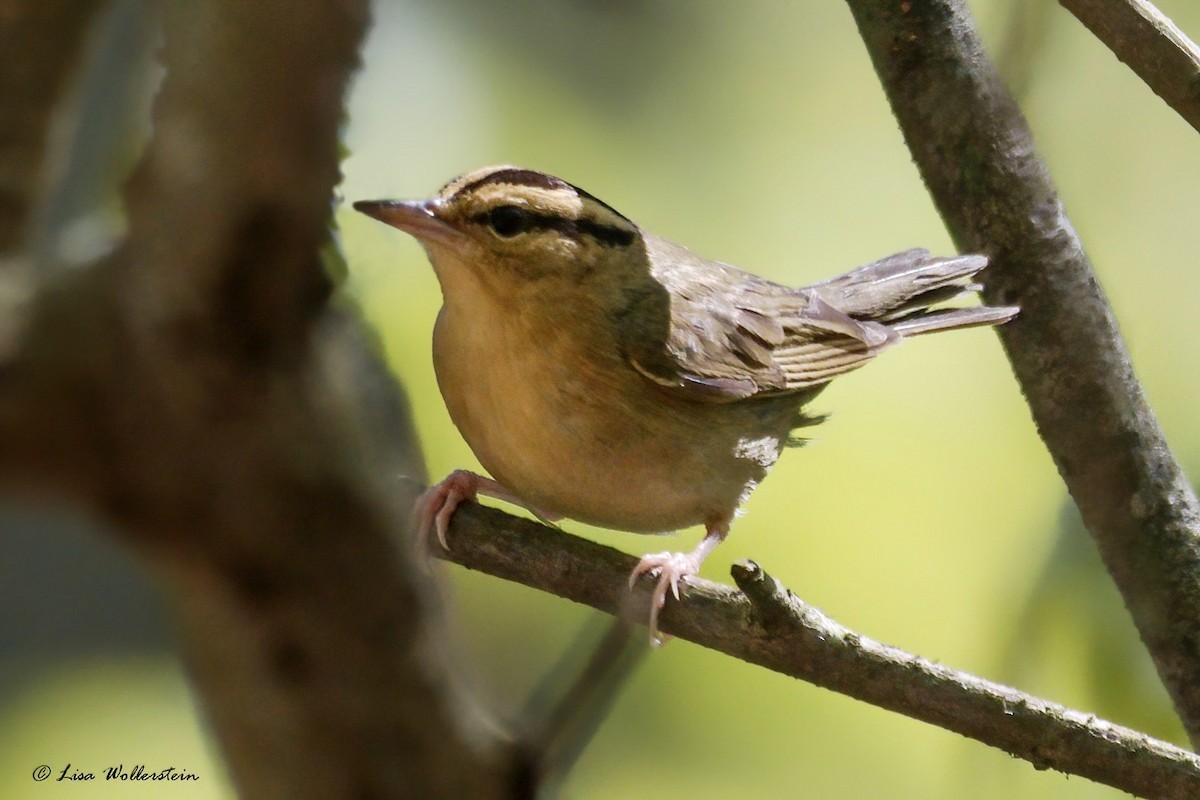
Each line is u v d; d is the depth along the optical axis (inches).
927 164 132.1
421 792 128.9
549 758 129.6
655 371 132.7
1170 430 135.5
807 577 135.9
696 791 134.8
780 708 135.2
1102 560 132.0
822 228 137.6
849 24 137.9
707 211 137.2
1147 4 131.0
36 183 128.6
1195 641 131.6
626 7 136.8
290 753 128.6
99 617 130.8
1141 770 130.4
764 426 133.6
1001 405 136.8
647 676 135.3
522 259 132.3
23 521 128.3
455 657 129.0
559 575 131.2
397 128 134.7
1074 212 136.3
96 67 128.6
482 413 132.6
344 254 126.5
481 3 135.8
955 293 135.0
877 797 134.9
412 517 129.0
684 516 133.2
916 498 136.1
